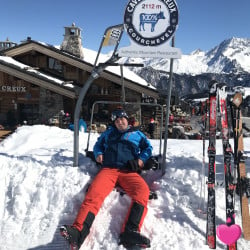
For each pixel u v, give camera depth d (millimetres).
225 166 3082
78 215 2895
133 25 3518
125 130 3678
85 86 3785
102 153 3703
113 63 3729
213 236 2912
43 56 17234
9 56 16844
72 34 19984
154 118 16328
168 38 3502
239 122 3398
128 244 2879
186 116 17906
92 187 3189
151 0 3482
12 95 16359
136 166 3420
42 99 15898
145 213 3055
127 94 16469
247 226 3076
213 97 3176
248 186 3191
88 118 16500
